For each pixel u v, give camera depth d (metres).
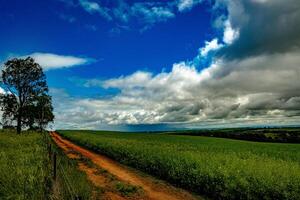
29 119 70.31
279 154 31.02
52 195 10.86
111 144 35.22
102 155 36.38
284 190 12.62
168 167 19.84
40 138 46.25
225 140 66.94
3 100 64.06
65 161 23.30
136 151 26.69
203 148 36.19
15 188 10.90
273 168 16.25
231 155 24.52
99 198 14.05
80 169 22.84
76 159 29.45
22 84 64.94
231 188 14.31
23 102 65.69
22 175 12.30
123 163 28.14
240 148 39.50
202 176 16.30
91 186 15.55
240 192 14.05
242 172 15.42
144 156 24.61
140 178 20.28
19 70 64.00
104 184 17.64
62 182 13.02
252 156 26.16
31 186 10.87
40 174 12.66
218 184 15.26
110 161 30.11
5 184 11.21
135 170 23.95
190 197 15.30
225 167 16.61
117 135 85.50
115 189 16.33
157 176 21.12
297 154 30.95
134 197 14.88
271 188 13.00
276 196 12.94
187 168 18.11
